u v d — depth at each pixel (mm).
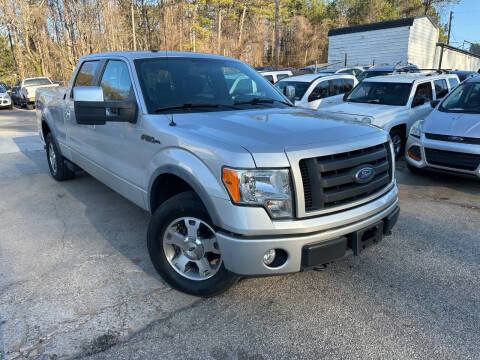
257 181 2479
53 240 4141
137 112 3488
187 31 30609
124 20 25484
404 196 5629
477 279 3371
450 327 2738
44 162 7867
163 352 2510
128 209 5070
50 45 28562
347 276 3420
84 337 2643
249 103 3895
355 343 2584
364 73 16500
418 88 8211
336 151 2641
